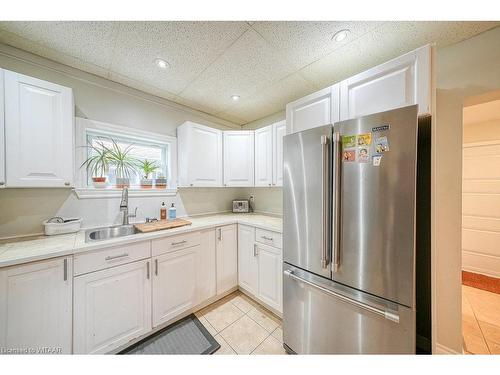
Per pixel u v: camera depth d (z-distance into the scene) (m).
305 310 1.28
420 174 1.16
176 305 1.65
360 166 1.04
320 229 1.19
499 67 1.18
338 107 1.36
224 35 1.24
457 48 1.30
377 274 0.98
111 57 1.48
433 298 1.00
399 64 1.11
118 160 1.91
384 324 0.97
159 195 2.14
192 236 1.78
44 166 1.31
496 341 1.55
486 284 2.47
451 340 1.31
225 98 2.16
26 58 1.42
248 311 1.84
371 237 1.00
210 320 1.72
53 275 1.11
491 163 2.69
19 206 1.42
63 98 1.39
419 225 1.17
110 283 1.30
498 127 2.62
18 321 1.02
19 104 1.22
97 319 1.25
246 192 2.96
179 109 2.32
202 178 2.24
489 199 2.70
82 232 1.57
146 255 1.48
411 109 0.89
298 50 1.38
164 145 2.27
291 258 1.36
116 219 1.84
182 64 1.55
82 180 1.69
